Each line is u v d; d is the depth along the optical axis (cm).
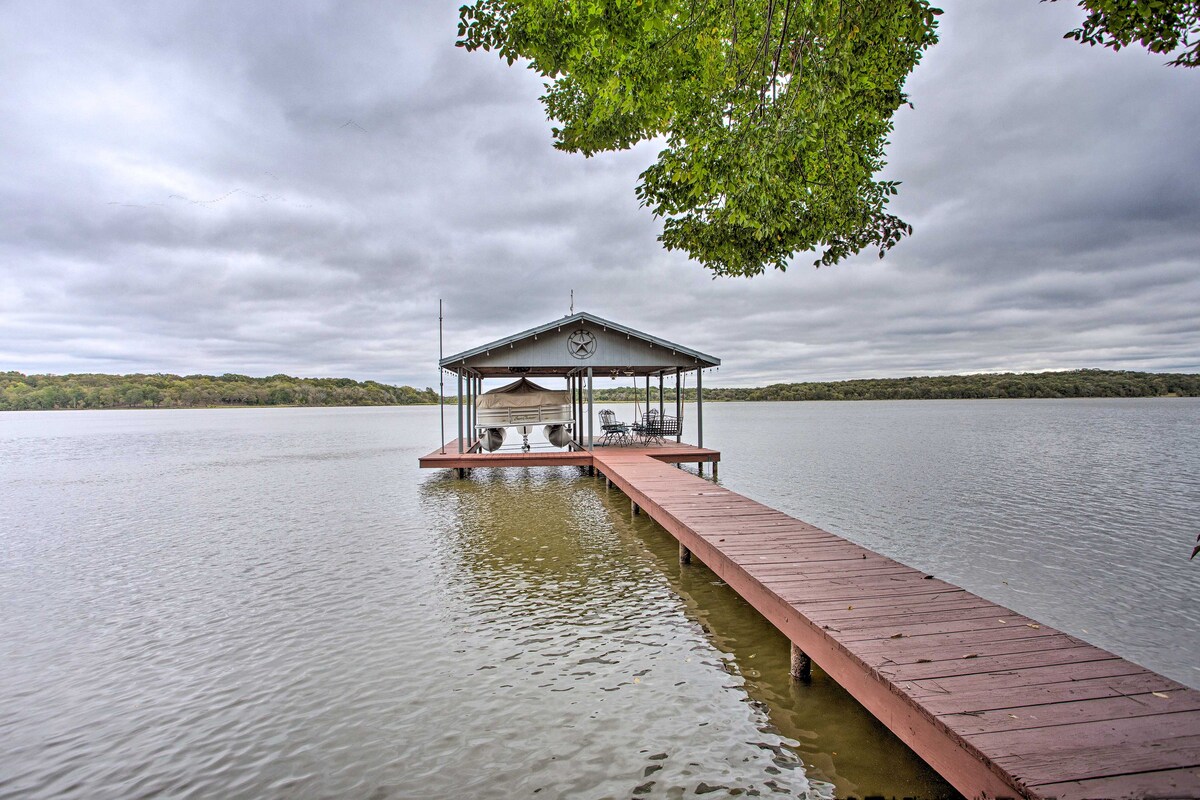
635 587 700
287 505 1355
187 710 434
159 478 1931
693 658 503
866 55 410
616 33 446
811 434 3728
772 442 3066
